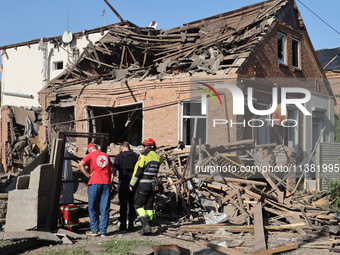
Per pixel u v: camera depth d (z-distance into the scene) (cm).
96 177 728
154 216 875
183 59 1534
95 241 677
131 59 1953
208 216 823
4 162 1902
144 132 1502
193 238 702
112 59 1947
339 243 660
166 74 1518
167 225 805
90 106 1662
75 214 746
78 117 1678
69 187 898
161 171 1058
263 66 1533
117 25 2094
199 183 965
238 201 875
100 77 1730
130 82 1559
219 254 586
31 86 2544
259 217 774
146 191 733
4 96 2659
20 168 1892
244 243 660
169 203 899
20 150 1906
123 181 777
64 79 1834
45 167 730
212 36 1745
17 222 713
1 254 558
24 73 2584
